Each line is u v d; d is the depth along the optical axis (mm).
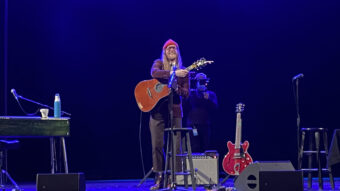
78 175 4539
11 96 8320
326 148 5945
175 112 5809
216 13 8562
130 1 8523
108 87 8586
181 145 6004
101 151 8555
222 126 8688
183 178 6180
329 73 8500
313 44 8516
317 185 6418
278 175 4562
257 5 8539
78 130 8531
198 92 7590
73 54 8508
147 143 8578
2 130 5062
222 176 7969
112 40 8555
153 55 8539
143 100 5758
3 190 6117
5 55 8078
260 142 8656
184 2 8547
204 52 8578
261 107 8641
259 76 8633
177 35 8547
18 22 8352
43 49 8430
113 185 6938
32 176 8359
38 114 8375
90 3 8508
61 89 8477
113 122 8594
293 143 8586
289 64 8578
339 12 8445
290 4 8516
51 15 8453
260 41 8578
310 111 8547
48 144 8430
